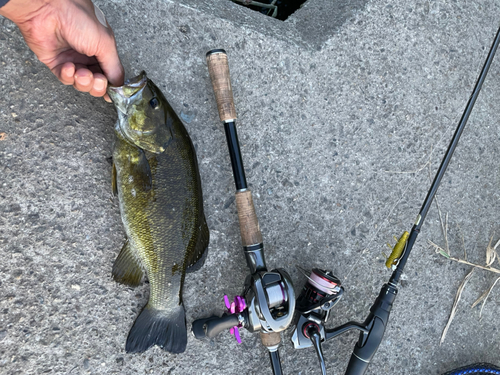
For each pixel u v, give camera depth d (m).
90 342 0.51
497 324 0.69
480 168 0.69
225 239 0.55
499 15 0.70
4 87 0.47
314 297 0.50
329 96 0.60
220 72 0.49
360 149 0.62
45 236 0.49
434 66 0.66
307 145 0.59
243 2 0.68
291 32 0.60
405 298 0.64
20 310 0.48
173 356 0.53
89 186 0.50
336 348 0.60
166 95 0.53
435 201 0.66
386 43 0.63
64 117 0.49
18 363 0.48
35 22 0.39
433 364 0.65
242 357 0.56
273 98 0.58
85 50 0.42
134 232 0.46
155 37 0.52
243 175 0.50
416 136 0.65
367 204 0.62
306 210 0.59
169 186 0.45
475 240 0.68
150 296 0.48
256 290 0.45
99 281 0.51
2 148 0.48
